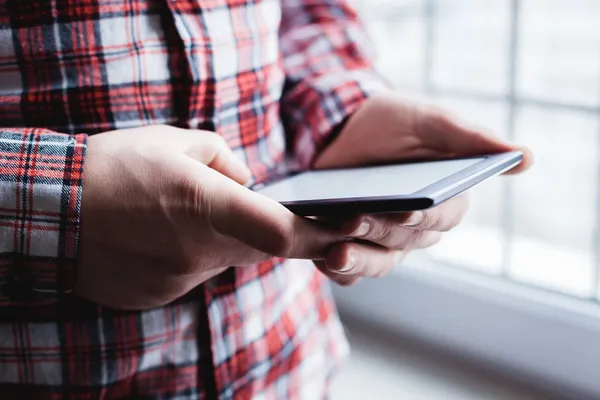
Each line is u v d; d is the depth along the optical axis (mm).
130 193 372
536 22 920
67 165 378
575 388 814
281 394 542
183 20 445
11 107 432
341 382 926
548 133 962
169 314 460
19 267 389
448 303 932
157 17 445
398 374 935
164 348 465
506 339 876
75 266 387
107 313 443
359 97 565
